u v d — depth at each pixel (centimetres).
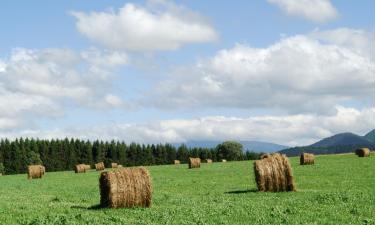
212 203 2750
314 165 6206
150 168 8638
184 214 2275
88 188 4516
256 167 3281
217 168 7169
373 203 2505
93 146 19238
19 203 3156
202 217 2170
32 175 6975
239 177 5050
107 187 2620
